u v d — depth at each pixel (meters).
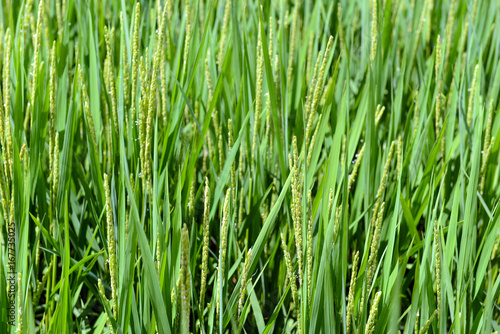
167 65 1.46
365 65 1.53
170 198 1.25
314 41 1.56
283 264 1.24
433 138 1.37
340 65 1.48
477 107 1.36
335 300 1.11
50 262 1.21
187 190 1.21
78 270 1.19
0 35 1.40
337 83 1.48
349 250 1.30
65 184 1.21
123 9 1.17
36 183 1.22
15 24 1.54
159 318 1.05
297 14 1.54
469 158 1.33
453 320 1.11
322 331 1.08
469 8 1.50
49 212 1.25
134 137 1.19
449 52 1.62
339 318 1.10
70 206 1.31
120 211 1.13
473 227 1.20
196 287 1.27
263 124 1.32
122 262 1.10
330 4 1.61
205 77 1.42
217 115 1.32
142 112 1.12
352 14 1.79
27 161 1.18
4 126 1.12
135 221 1.03
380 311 1.12
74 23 1.64
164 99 1.26
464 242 1.12
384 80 1.46
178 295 1.06
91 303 1.25
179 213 1.09
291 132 1.40
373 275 1.16
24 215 1.11
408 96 1.59
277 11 1.88
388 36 1.46
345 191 1.10
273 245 1.30
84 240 1.29
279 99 1.31
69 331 1.11
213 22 1.72
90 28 1.27
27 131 1.34
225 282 1.16
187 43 1.25
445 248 1.14
